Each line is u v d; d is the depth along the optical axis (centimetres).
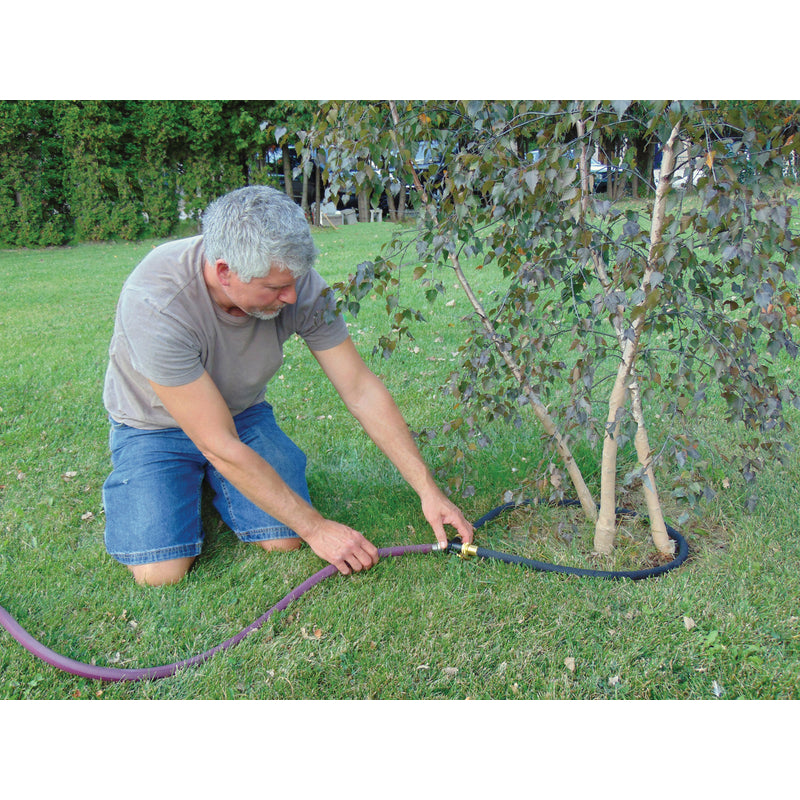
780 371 368
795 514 244
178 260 206
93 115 1186
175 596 223
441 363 421
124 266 962
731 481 264
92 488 294
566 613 206
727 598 208
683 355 204
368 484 287
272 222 178
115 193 1272
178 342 201
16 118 1127
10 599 221
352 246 1018
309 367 434
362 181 203
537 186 179
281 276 186
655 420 315
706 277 213
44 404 384
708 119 163
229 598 222
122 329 222
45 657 193
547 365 224
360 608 212
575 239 177
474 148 197
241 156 1386
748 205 159
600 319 201
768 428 209
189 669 193
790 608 202
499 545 242
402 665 193
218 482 253
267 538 244
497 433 317
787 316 186
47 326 579
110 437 257
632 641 196
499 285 622
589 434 198
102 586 229
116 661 198
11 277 875
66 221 1266
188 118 1247
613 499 225
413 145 207
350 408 239
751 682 181
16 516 271
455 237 199
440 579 224
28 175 1187
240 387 237
